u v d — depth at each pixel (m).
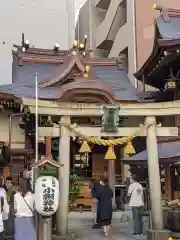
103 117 11.02
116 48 28.41
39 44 30.38
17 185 9.51
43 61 21.80
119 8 28.11
